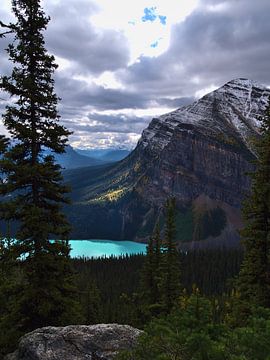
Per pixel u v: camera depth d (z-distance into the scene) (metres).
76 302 18.03
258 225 19.09
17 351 13.03
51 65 16.94
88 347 11.86
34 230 16.22
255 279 19.09
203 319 8.72
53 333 12.70
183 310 9.26
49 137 17.16
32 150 17.16
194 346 7.08
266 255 19.06
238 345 7.05
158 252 42.94
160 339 7.74
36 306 16.53
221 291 120.06
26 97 16.02
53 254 17.12
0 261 16.36
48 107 17.08
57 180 17.50
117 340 12.20
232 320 18.75
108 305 73.88
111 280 118.50
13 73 16.33
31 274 16.75
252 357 6.85
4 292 16.61
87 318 51.84
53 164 17.38
